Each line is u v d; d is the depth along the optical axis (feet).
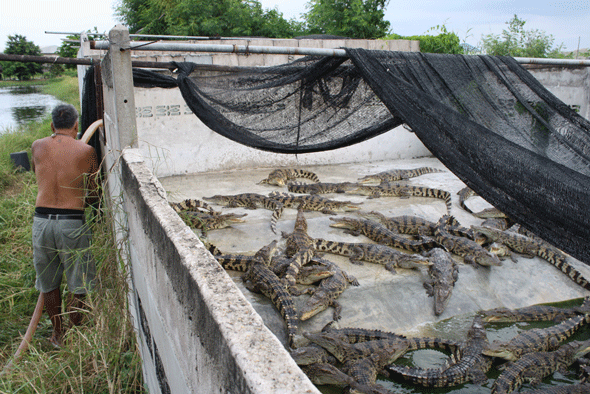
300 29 76.38
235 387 4.02
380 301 15.84
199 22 63.72
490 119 11.81
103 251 12.91
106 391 11.61
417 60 12.98
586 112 35.47
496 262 17.29
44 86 159.22
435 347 14.06
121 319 12.46
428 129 11.07
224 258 17.04
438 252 18.08
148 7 76.33
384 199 26.78
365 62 13.16
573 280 18.17
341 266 17.80
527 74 13.34
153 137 29.99
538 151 10.82
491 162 9.52
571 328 14.73
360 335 13.69
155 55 28.71
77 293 14.33
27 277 18.06
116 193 13.06
